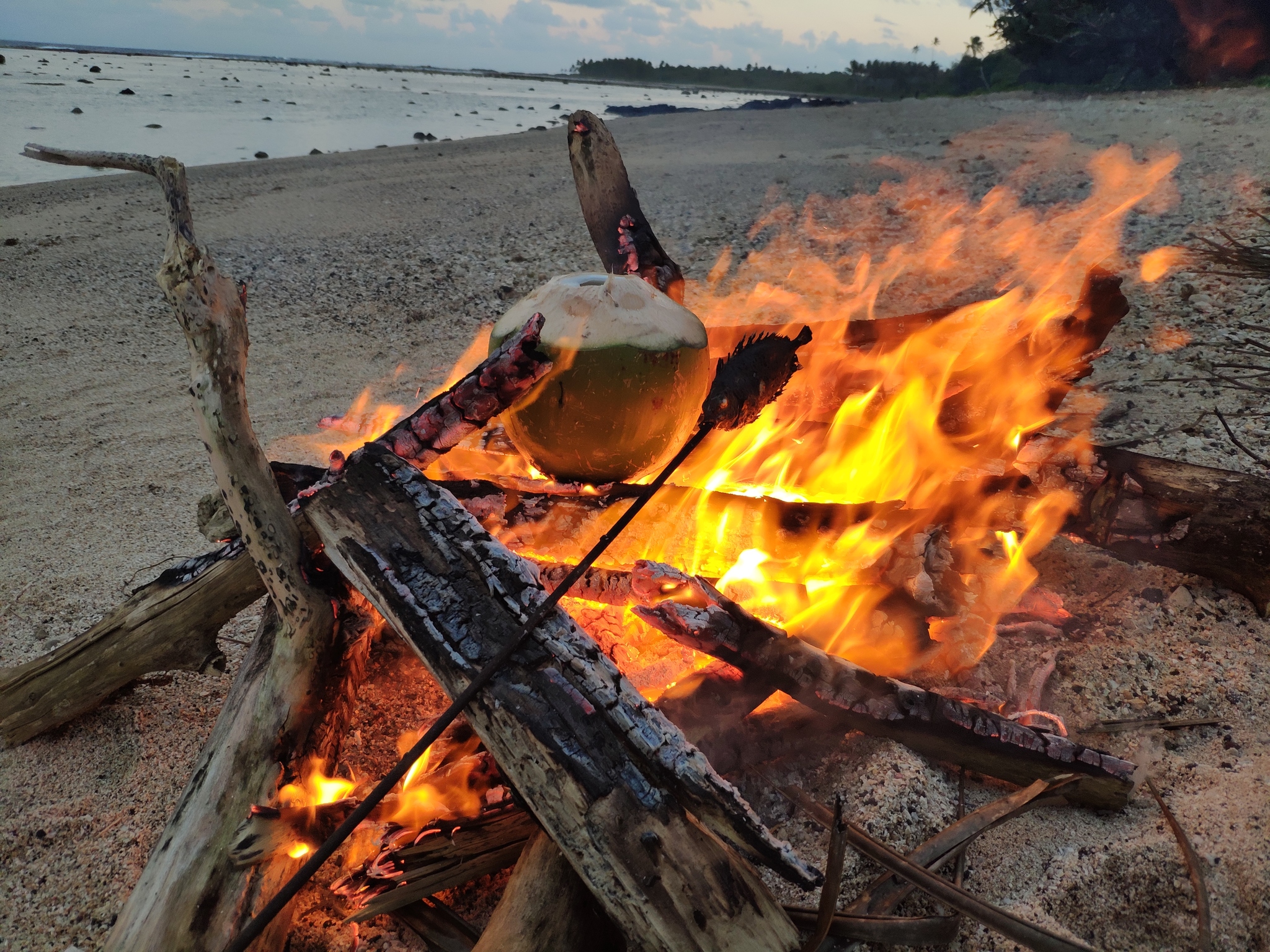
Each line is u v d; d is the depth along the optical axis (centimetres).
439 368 499
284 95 3131
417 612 165
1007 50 2138
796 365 200
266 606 211
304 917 183
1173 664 239
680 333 206
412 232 810
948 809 198
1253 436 343
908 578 221
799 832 190
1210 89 1548
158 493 367
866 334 309
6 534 333
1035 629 254
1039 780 196
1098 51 1911
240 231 823
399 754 220
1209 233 621
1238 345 435
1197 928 174
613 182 308
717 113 2095
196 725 236
